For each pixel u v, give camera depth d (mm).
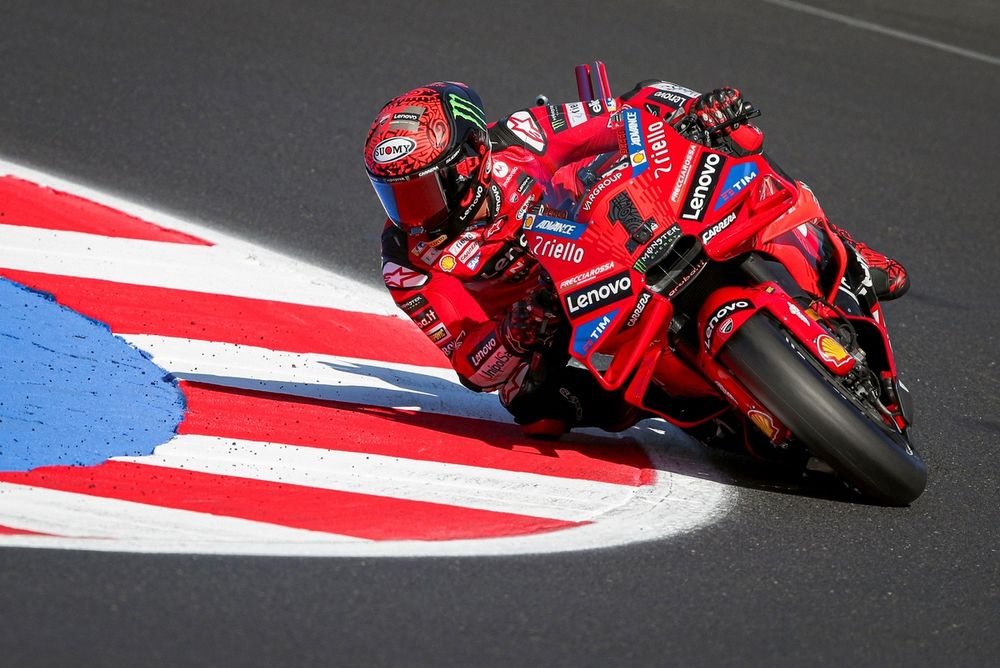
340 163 28531
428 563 13219
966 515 15828
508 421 18984
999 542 15117
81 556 12562
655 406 17172
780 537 14727
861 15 44125
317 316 21703
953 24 44500
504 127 17078
